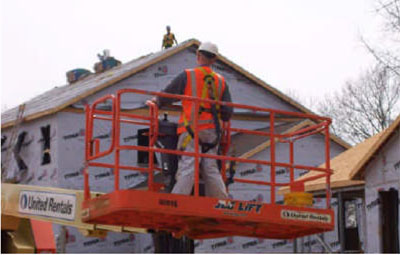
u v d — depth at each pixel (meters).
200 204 8.37
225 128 9.41
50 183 29.78
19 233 10.75
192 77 9.19
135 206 8.06
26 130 31.31
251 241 28.89
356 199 25.50
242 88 34.00
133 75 31.44
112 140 8.65
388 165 20.92
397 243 20.78
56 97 33.34
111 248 29.45
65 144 29.83
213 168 9.12
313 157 31.09
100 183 30.17
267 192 29.36
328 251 24.42
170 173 9.18
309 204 9.27
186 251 12.01
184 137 9.09
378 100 48.72
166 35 35.16
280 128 32.06
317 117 9.74
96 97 30.52
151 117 9.16
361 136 49.94
